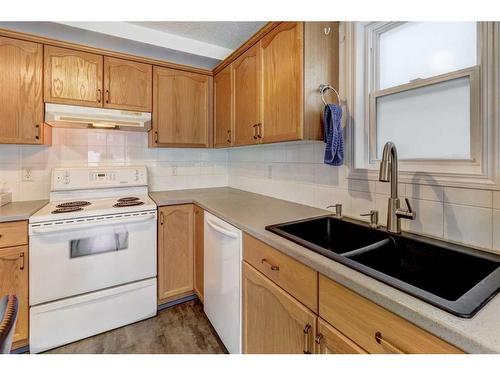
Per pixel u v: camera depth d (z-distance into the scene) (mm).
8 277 1567
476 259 927
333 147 1404
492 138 981
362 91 1507
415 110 1295
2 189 2004
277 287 1152
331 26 1543
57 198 2100
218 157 2992
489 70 985
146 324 1960
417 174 1198
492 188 978
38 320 1633
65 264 1706
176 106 2404
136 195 2398
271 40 1659
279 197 2170
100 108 2047
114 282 1879
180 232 2180
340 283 824
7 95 1755
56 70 1891
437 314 603
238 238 1454
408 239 1132
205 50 2514
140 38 2232
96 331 1821
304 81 1439
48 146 2158
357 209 1508
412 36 1312
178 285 2189
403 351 661
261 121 1771
